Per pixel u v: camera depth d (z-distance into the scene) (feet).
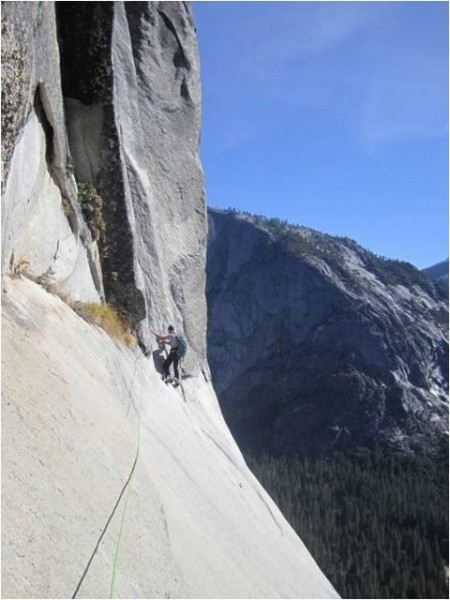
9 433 17.12
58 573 15.80
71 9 36.73
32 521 15.89
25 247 26.40
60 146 30.45
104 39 37.01
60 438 19.60
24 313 23.32
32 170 26.00
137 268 40.22
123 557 19.38
